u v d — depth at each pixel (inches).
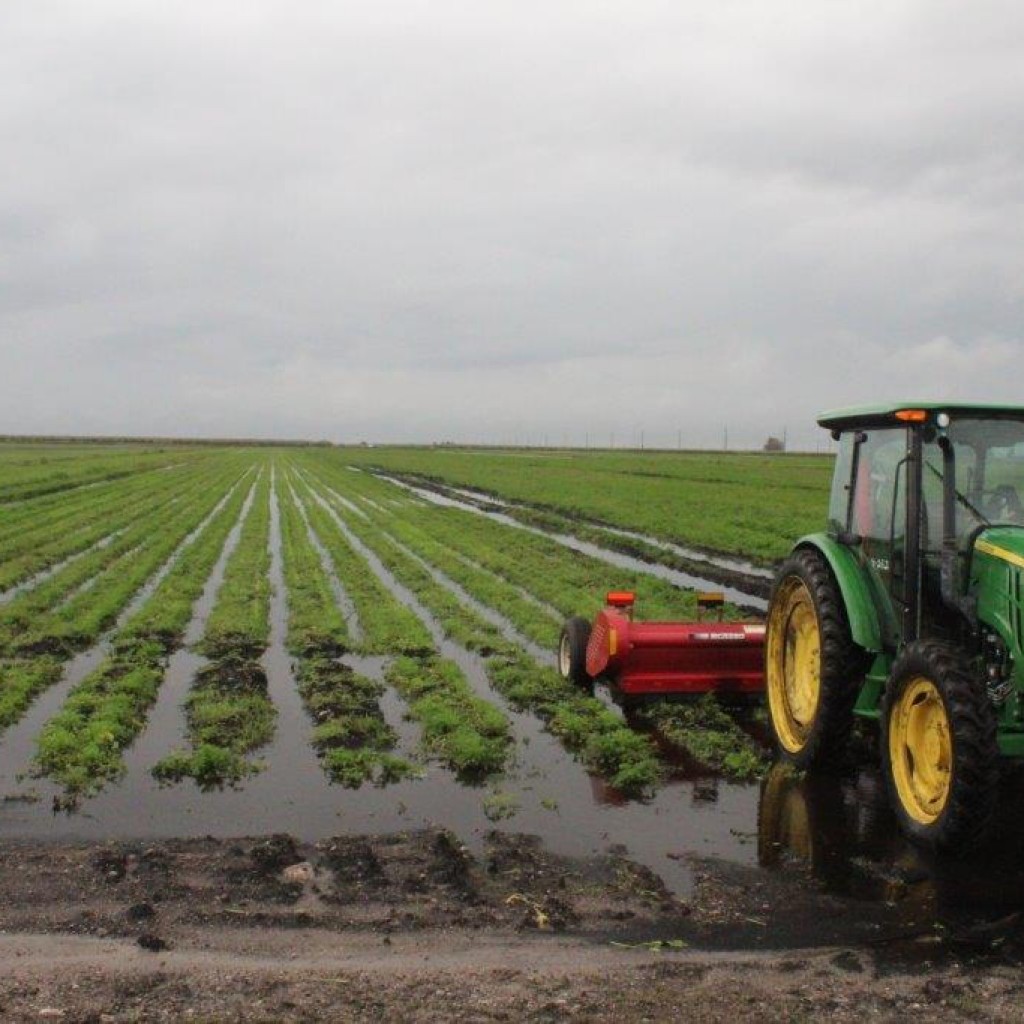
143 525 1132.5
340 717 383.6
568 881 244.8
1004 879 247.8
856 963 204.5
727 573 821.2
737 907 231.5
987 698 249.9
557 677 445.1
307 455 4463.6
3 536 1002.7
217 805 297.6
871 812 293.9
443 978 197.3
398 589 735.1
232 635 546.0
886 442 312.5
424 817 289.1
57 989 191.0
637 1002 188.2
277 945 211.6
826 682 311.4
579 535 1130.7
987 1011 185.6
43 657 485.4
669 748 355.9
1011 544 265.1
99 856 253.9
